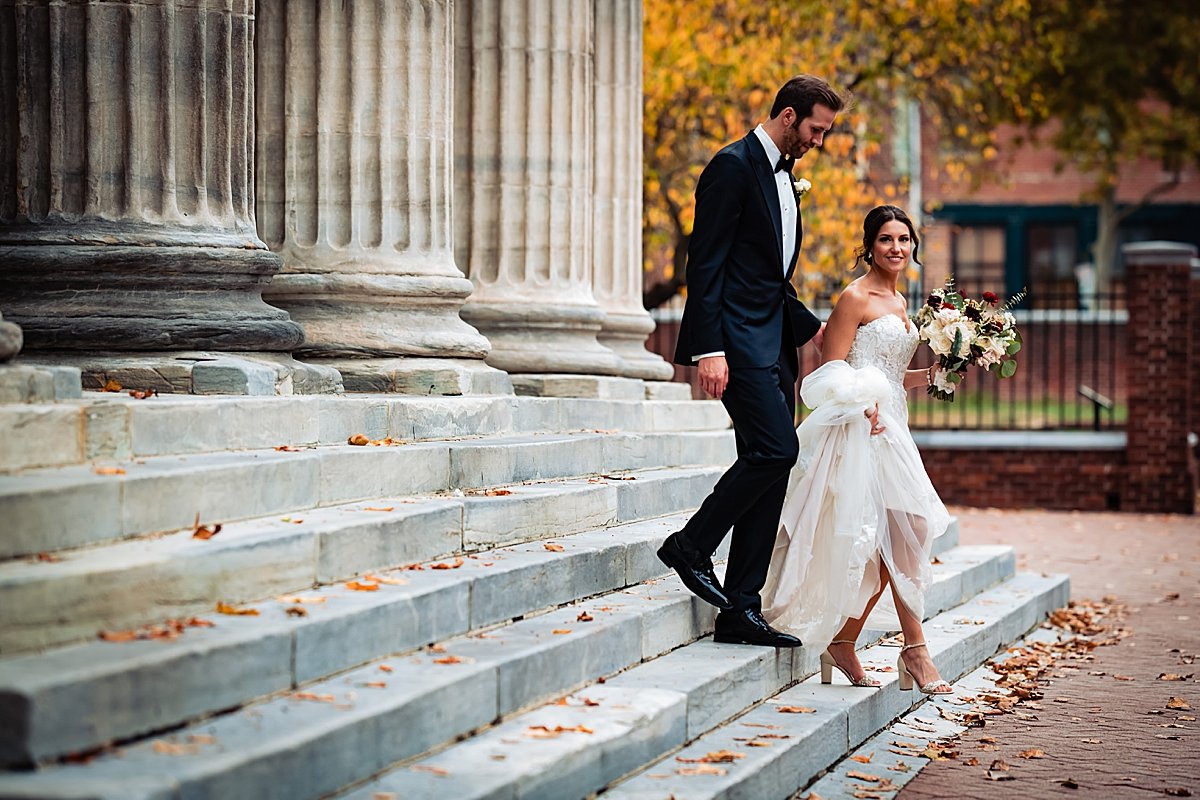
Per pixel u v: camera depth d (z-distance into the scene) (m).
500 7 14.85
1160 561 19.75
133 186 10.14
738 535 9.55
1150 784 8.92
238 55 10.56
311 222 12.38
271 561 7.23
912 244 10.02
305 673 6.70
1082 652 13.38
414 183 12.58
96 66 10.09
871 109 27.80
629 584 9.80
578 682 8.07
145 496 7.18
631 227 16.88
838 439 9.62
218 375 9.87
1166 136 44.81
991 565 15.09
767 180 9.40
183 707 6.02
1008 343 10.07
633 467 12.63
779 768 8.09
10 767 5.39
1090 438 27.05
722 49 23.09
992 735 10.15
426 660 7.27
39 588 6.05
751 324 9.39
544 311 14.79
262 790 5.67
